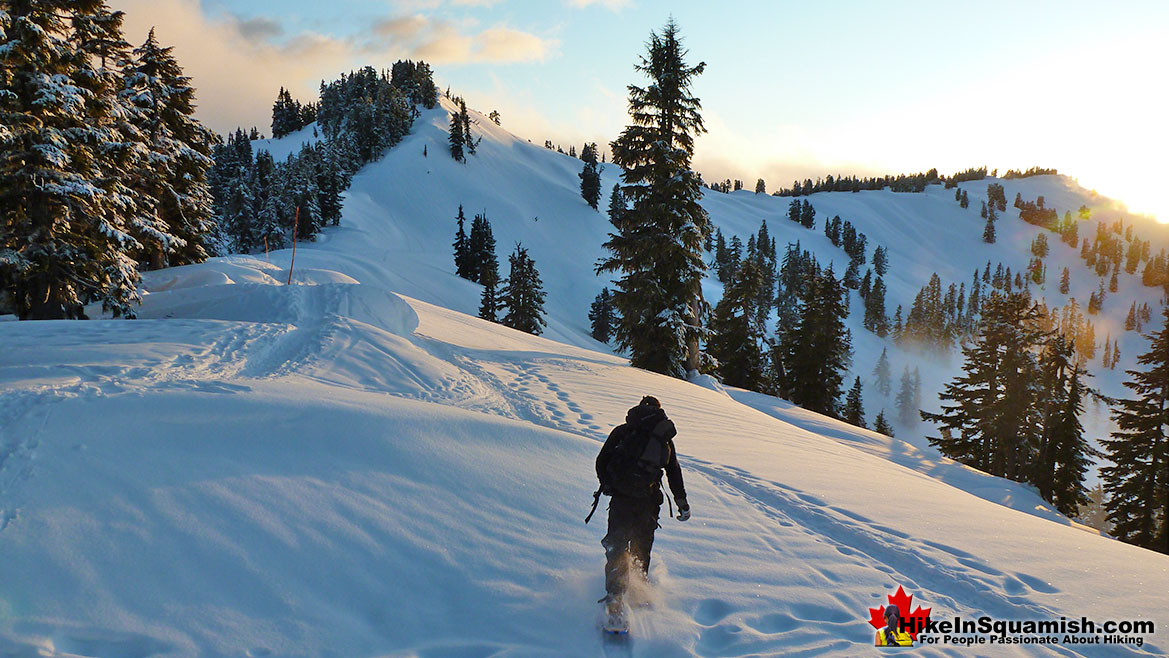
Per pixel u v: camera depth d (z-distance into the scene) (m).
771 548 5.37
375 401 7.33
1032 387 32.88
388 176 169.12
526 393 12.52
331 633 3.68
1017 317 33.12
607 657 3.64
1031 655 3.84
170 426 5.68
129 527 4.25
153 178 29.31
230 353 11.48
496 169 198.00
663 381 17.94
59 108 18.83
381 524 4.85
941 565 5.23
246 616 3.70
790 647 3.81
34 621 3.38
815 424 24.47
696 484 7.03
